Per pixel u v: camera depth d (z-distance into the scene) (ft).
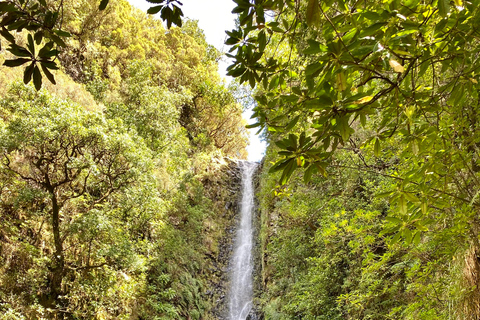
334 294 20.45
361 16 3.39
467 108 6.34
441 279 8.97
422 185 5.24
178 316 24.63
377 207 17.31
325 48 3.10
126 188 19.07
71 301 16.55
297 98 4.07
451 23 3.61
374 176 17.99
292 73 5.01
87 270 17.12
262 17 4.21
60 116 15.72
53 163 17.15
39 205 18.21
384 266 13.15
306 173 3.76
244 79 4.80
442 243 7.82
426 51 3.78
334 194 20.63
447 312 8.45
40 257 16.24
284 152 3.59
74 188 20.61
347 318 18.26
